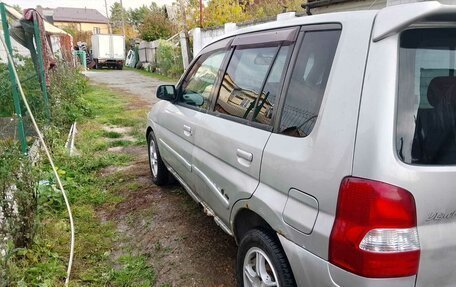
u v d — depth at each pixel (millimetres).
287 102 2223
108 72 28516
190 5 20109
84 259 3312
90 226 3873
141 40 33906
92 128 8305
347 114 1737
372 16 1784
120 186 4977
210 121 3070
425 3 1565
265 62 2566
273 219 2119
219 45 3449
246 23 12938
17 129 4949
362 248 1616
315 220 1828
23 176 3316
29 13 6672
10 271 2607
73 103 9742
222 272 3141
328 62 1966
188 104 3764
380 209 1568
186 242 3588
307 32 2225
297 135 2053
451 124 1696
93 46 32281
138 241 3641
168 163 4344
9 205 3117
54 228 3664
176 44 22781
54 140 6141
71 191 4629
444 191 1609
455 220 1656
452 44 1710
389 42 1647
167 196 4633
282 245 2055
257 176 2322
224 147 2725
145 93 15328
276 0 18328
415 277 1628
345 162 1692
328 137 1808
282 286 2096
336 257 1719
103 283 2990
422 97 1657
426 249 1612
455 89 1724
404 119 1611
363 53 1740
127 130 8438
